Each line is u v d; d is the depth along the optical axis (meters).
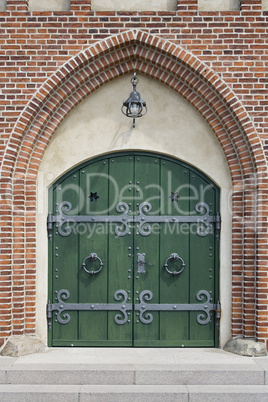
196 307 5.27
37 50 5.02
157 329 5.30
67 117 5.29
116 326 5.30
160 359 4.81
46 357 4.86
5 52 5.03
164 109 5.30
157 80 5.28
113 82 5.30
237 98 5.02
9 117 5.02
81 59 5.00
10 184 5.03
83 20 5.00
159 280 5.31
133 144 5.29
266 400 4.29
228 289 5.24
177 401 4.30
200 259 5.31
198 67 5.00
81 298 5.30
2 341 4.98
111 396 4.30
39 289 5.24
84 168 5.31
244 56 5.02
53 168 5.28
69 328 5.30
